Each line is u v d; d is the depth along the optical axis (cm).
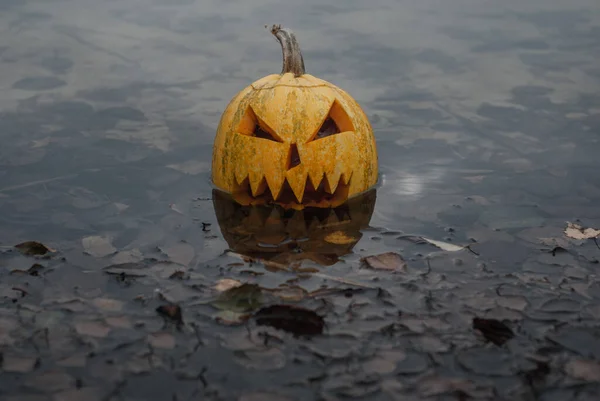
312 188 168
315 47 257
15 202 165
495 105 213
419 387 123
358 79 230
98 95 218
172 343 129
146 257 148
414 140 194
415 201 167
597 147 189
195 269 145
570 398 121
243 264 146
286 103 160
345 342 129
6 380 123
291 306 136
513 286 141
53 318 133
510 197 169
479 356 127
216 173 170
